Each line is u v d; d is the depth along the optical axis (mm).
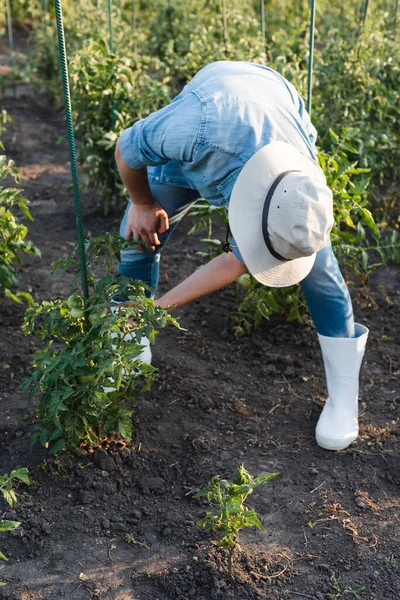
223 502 2529
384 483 3070
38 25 9406
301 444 3289
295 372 3785
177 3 8430
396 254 4336
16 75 8703
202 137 2473
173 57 6965
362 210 3771
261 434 3350
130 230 3104
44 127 7414
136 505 2959
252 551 2744
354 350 3164
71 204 5727
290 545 2779
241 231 2479
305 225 2348
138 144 2643
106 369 2729
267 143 2510
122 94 5109
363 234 4211
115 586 2609
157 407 3469
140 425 3340
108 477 3057
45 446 2986
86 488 3004
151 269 3320
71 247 5043
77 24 7465
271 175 2430
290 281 2662
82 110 5285
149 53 7844
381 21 6457
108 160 5250
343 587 2615
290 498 2992
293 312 4008
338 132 5281
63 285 4551
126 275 3305
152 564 2695
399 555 2729
